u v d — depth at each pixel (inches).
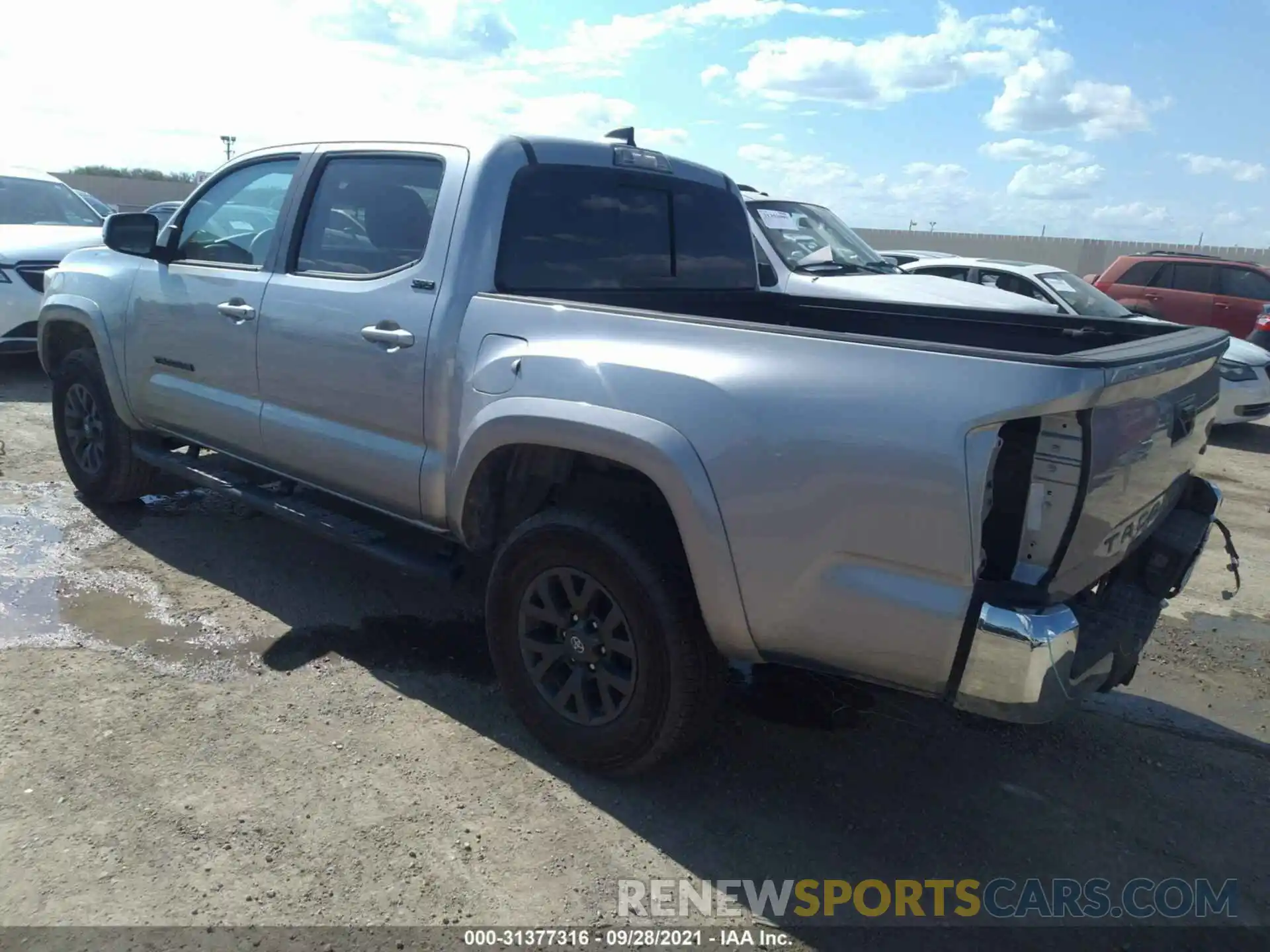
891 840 120.0
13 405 313.6
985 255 1284.4
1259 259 1170.6
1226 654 180.5
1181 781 137.0
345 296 149.9
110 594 173.6
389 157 152.3
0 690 139.1
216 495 231.8
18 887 101.5
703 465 108.2
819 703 151.1
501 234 139.0
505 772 128.1
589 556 121.2
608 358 118.2
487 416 128.5
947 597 96.9
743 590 108.5
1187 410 118.3
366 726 136.8
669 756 122.3
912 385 97.3
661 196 165.8
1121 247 1207.6
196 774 122.6
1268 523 274.2
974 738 145.0
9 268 333.7
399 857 110.0
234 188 180.2
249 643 158.4
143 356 191.5
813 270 309.4
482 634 167.9
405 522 149.7
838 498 100.7
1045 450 94.6
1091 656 106.2
